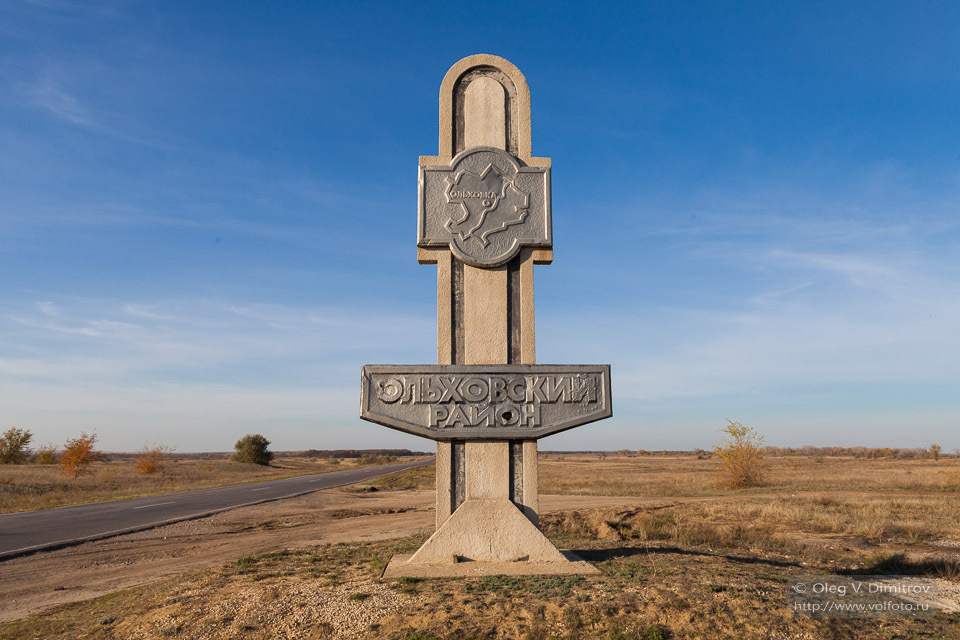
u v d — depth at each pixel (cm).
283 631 636
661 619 649
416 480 4428
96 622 734
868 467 5725
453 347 973
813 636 633
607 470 6091
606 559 948
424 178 1009
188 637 636
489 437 927
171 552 1378
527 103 1063
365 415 916
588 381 948
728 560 979
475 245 992
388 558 995
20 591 1017
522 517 904
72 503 2600
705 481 4022
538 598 704
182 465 6881
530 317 989
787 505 2038
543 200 1015
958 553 1209
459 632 616
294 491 3344
